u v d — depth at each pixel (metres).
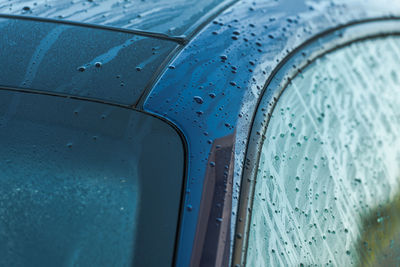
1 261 1.16
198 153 1.26
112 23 1.45
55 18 1.45
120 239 1.18
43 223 1.18
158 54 1.39
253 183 1.27
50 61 1.35
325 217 1.34
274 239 1.26
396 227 1.45
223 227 1.21
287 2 1.63
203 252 1.19
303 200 1.33
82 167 1.23
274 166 1.32
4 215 1.19
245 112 1.33
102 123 1.27
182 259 1.17
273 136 1.35
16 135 1.25
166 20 1.48
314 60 1.52
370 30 1.67
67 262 1.16
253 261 1.22
